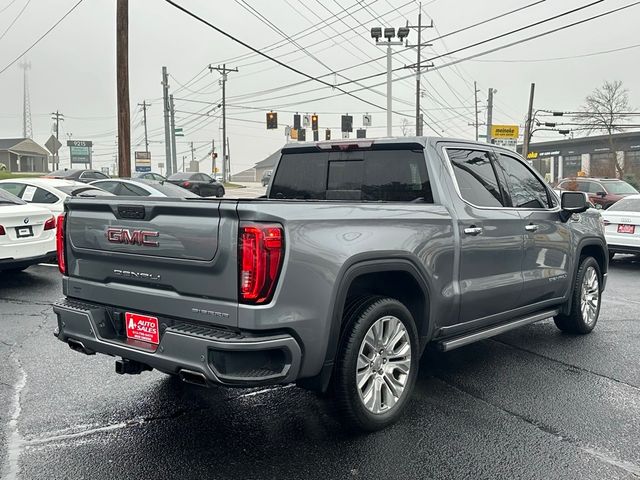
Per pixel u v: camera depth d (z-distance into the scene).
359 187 5.06
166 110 54.53
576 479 3.38
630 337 6.47
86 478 3.36
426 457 3.62
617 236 11.65
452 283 4.52
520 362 5.55
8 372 5.16
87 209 4.00
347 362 3.71
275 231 3.25
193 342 3.27
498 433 3.97
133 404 4.46
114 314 3.89
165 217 3.50
